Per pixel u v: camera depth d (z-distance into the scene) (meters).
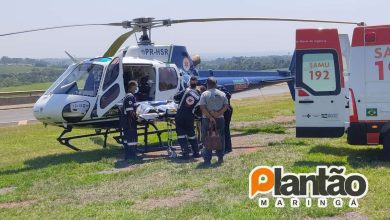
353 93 9.87
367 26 9.82
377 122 9.75
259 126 16.77
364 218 6.24
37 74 79.75
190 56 14.05
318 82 10.15
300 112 10.27
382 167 8.98
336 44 10.05
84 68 12.04
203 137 9.98
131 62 12.49
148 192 8.02
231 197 7.40
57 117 11.62
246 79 15.08
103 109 11.83
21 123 22.70
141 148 12.59
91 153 12.40
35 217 6.96
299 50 10.20
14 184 9.34
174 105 11.31
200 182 8.45
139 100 12.49
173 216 6.60
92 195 8.13
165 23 12.91
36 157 12.69
